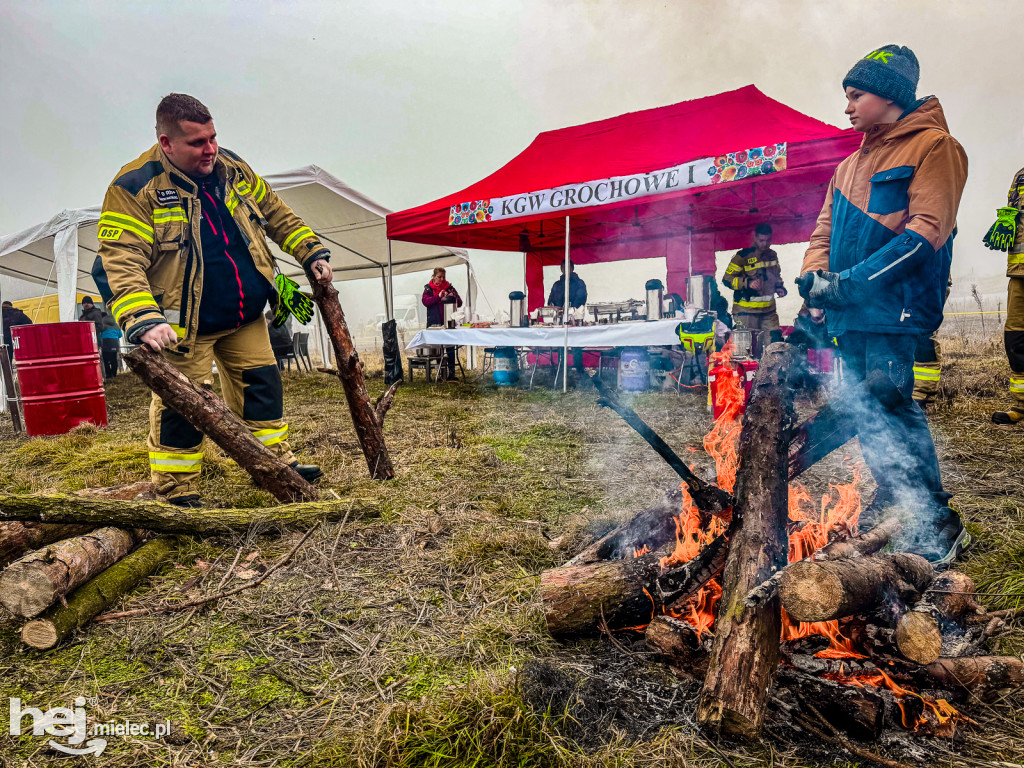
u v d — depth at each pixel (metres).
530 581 2.25
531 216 7.56
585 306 8.29
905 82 2.18
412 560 2.55
